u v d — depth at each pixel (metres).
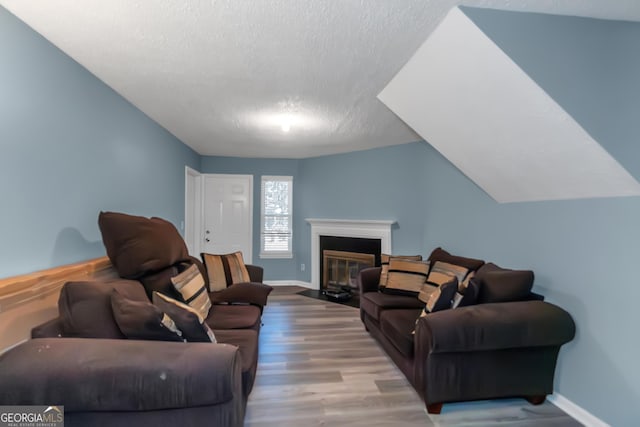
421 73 2.11
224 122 3.45
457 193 3.37
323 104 2.88
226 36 1.80
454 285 2.14
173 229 2.44
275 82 2.41
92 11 1.56
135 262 1.96
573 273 2.03
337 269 5.15
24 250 1.65
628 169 1.66
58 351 1.21
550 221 2.22
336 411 1.99
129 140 2.82
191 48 1.93
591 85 1.67
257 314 2.54
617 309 1.76
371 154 4.78
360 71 2.23
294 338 3.18
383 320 2.69
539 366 2.01
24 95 1.64
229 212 5.53
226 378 1.20
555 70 1.65
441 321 1.88
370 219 4.79
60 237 1.91
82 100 2.13
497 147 2.23
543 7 1.57
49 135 1.82
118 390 1.13
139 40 1.83
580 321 1.97
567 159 1.88
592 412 1.86
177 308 1.44
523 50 1.63
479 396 1.96
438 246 3.72
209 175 5.45
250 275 3.51
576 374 1.96
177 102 2.84
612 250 1.79
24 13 1.57
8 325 1.43
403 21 1.66
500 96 1.87
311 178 5.49
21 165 1.63
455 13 1.60
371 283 3.45
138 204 3.01
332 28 1.72
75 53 1.96
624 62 1.66
